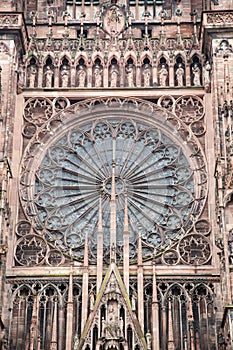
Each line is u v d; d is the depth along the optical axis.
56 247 82.88
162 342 78.31
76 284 80.69
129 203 85.75
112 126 89.12
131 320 75.62
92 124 89.19
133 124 89.12
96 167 87.50
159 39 92.38
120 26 94.19
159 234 83.81
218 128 84.75
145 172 87.12
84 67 91.44
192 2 97.12
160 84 90.19
